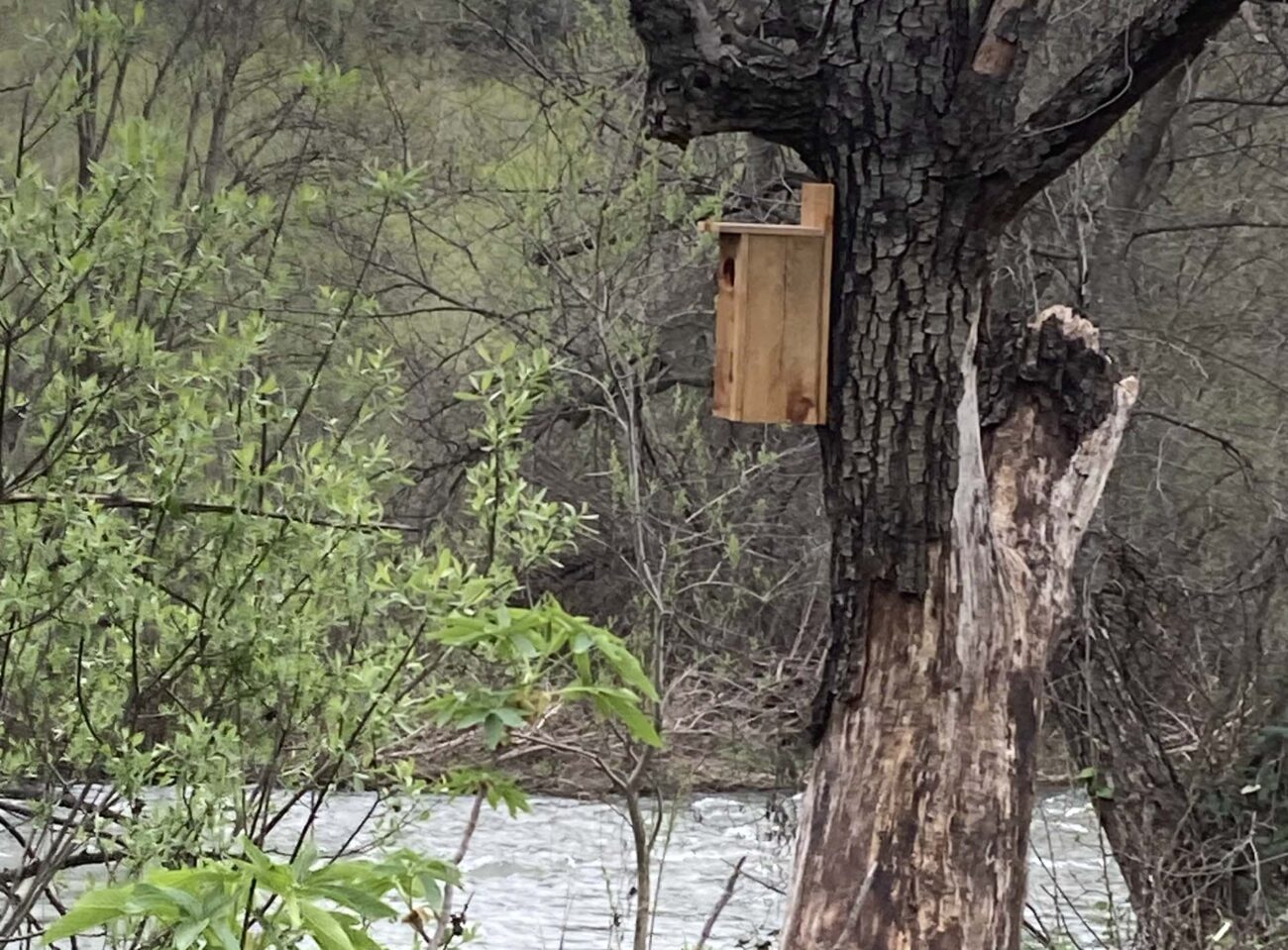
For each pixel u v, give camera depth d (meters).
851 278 5.02
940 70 4.90
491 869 9.45
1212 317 11.41
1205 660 9.44
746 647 10.29
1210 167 12.03
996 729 5.10
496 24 12.21
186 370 4.67
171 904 2.36
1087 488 5.59
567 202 10.03
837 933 5.02
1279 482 10.84
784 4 5.46
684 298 11.23
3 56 9.25
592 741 8.01
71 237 4.33
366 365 4.90
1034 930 7.31
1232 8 4.63
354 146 12.30
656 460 10.85
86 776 4.70
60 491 4.43
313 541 4.53
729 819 9.73
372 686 4.48
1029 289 9.94
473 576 4.42
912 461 4.98
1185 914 7.35
